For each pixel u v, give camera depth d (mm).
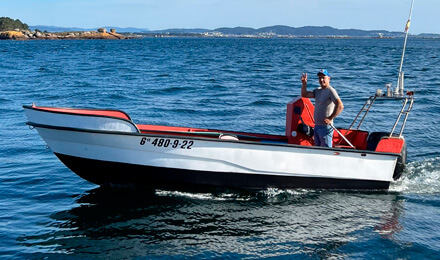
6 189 8148
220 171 7598
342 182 8062
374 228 6676
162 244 6121
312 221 6906
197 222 6801
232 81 26469
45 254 5832
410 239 6297
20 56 55625
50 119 7246
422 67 38594
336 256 5828
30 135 12227
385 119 14867
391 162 8133
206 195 7828
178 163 7469
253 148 7508
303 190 8055
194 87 23422
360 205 7582
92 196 7785
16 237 6277
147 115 15406
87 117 7113
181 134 8422
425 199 7902
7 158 10102
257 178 7750
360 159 7953
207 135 8461
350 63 44812
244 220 6895
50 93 20844
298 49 91312
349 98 19547
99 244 6121
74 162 7547
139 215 7012
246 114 15680
